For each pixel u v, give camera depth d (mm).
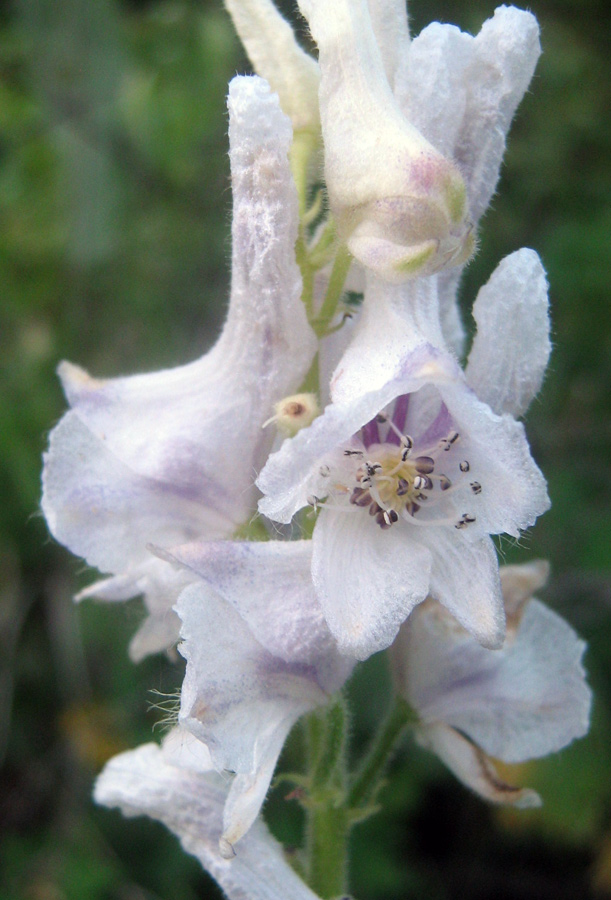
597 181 146
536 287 51
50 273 133
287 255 51
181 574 54
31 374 125
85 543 56
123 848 120
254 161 50
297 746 108
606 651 119
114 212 132
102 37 133
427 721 63
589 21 161
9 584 124
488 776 62
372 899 118
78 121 133
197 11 137
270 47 56
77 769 123
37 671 127
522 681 62
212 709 48
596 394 132
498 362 52
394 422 48
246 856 57
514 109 54
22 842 120
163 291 137
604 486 130
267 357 53
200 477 55
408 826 134
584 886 131
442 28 52
